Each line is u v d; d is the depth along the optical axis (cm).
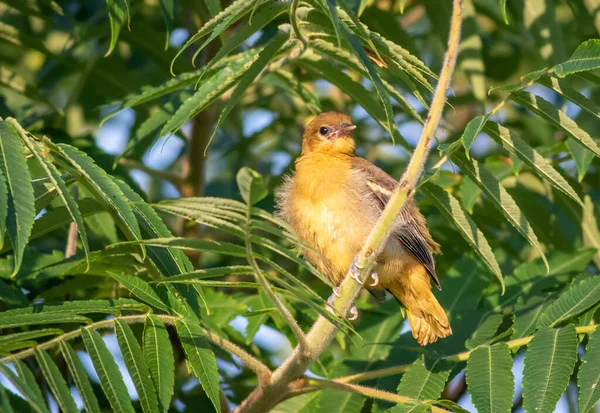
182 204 644
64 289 1070
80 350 1073
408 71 840
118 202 711
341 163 1199
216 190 1588
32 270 1023
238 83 864
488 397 758
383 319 1141
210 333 791
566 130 824
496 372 777
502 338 1018
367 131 1650
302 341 771
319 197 1167
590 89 1537
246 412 825
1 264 1026
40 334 711
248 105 1502
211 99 880
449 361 852
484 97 1314
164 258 848
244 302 1136
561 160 1211
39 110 1369
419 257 1133
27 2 1282
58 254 1062
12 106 1555
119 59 1390
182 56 1346
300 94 1257
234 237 1395
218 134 1720
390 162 1675
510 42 1658
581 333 803
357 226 1152
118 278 798
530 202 1247
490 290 1149
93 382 1152
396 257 1121
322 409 949
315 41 923
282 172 1502
